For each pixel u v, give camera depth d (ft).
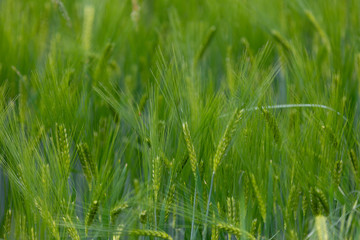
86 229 5.04
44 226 5.10
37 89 5.68
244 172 5.16
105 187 5.15
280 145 5.16
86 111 5.45
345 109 5.39
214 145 5.12
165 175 5.24
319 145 5.22
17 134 5.20
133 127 5.37
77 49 6.05
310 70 5.61
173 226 5.24
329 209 5.09
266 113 5.13
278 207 5.24
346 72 5.99
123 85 6.20
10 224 5.26
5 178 5.38
